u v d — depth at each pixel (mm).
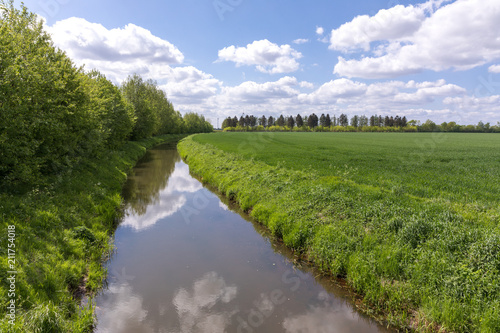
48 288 6043
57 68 13617
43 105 11812
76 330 5191
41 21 14258
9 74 9281
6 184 10328
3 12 12617
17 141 9758
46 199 10172
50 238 7906
